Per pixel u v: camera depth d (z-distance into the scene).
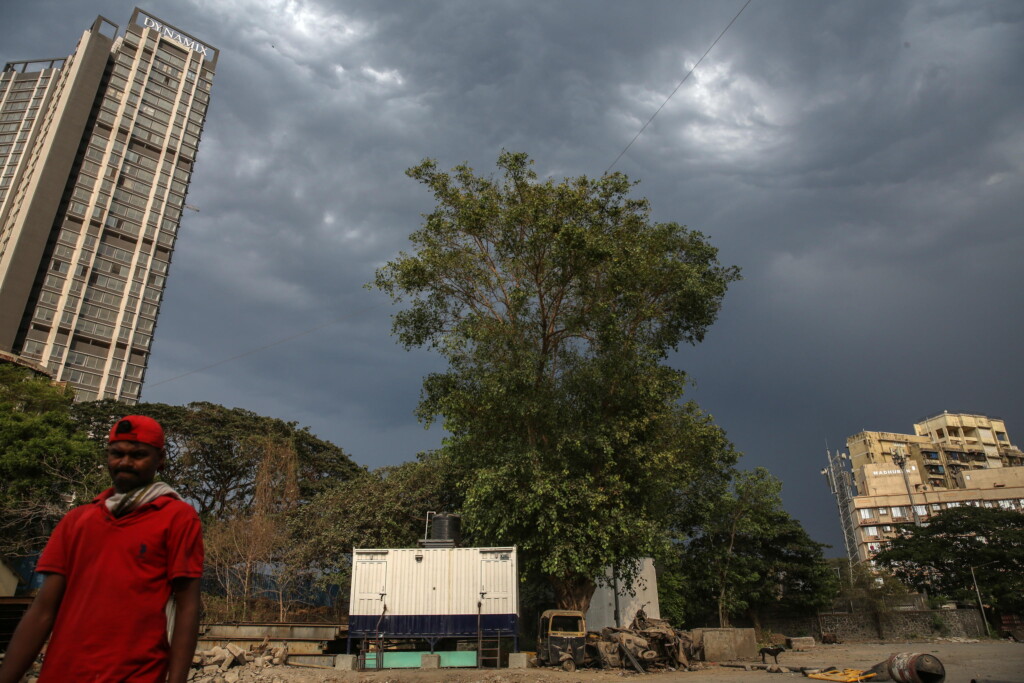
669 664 20.56
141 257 89.88
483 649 20.50
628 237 24.06
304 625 21.77
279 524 34.47
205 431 46.72
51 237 83.00
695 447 27.17
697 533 42.38
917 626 44.25
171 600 2.59
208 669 16.66
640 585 33.34
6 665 2.34
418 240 24.33
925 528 56.25
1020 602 47.66
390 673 17.88
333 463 50.78
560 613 21.09
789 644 31.83
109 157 90.75
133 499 2.61
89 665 2.32
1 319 75.81
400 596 20.66
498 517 22.34
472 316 23.61
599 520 22.41
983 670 16.55
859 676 14.74
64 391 37.84
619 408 24.78
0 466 27.66
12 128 98.75
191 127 101.12
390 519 33.06
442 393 24.80
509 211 22.98
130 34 99.06
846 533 100.38
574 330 23.61
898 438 110.56
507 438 23.72
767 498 42.16
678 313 27.05
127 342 85.44
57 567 2.50
